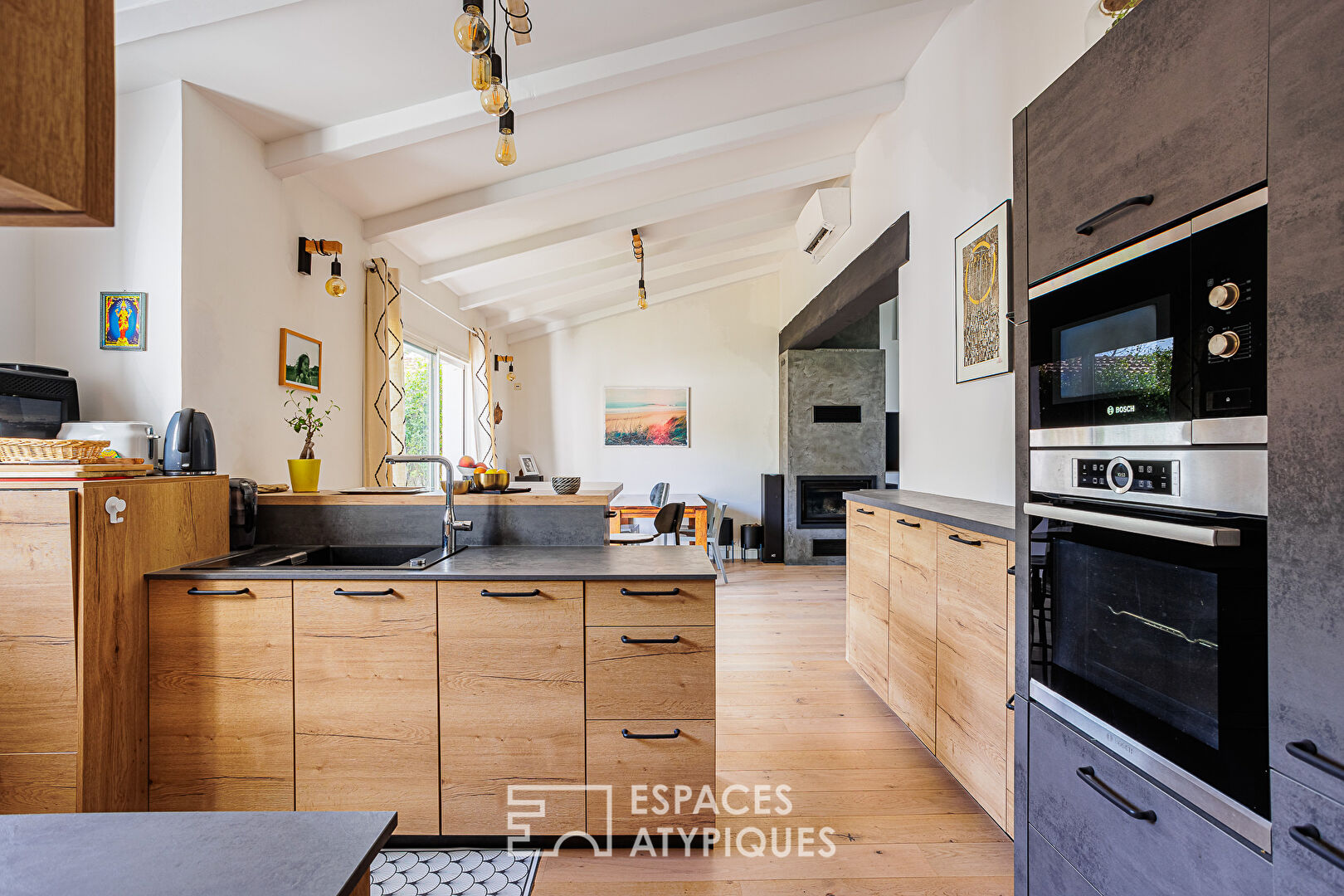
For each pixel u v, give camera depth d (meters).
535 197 4.03
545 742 2.07
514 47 2.72
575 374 8.01
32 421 2.12
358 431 3.96
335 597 2.05
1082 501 1.36
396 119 2.94
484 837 2.08
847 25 2.89
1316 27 0.83
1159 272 1.13
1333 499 0.82
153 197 2.46
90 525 1.83
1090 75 1.32
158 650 2.05
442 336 5.79
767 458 8.04
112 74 0.45
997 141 2.71
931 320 3.44
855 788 2.49
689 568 2.16
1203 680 1.04
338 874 0.63
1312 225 0.84
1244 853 0.96
